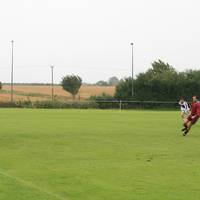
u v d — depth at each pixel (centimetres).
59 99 15462
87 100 14575
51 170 2834
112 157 3388
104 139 4659
